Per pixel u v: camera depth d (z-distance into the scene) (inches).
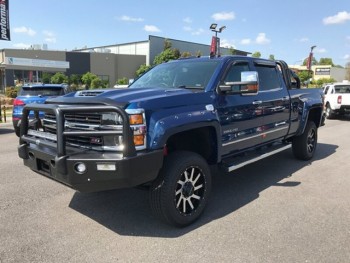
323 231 158.1
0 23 749.9
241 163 197.9
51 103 162.1
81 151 146.3
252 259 133.3
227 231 157.6
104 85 2252.7
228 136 188.7
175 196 155.9
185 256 135.6
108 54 2588.6
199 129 177.2
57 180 152.2
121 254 136.9
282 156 314.3
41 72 2223.2
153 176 145.5
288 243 146.5
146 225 164.1
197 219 170.1
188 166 159.0
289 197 204.1
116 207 186.5
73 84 2165.4
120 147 140.5
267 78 235.6
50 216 173.8
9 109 912.9
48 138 158.9
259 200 198.7
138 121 141.7
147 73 228.4
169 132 149.3
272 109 229.9
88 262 131.0
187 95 165.6
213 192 212.8
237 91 181.9
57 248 141.3
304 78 1988.2
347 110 665.6
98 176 138.8
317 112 305.3
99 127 145.0
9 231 156.2
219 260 132.6
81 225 163.5
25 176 243.3
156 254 137.1
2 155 314.5
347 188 222.7
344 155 325.1
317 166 279.7
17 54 2261.3
